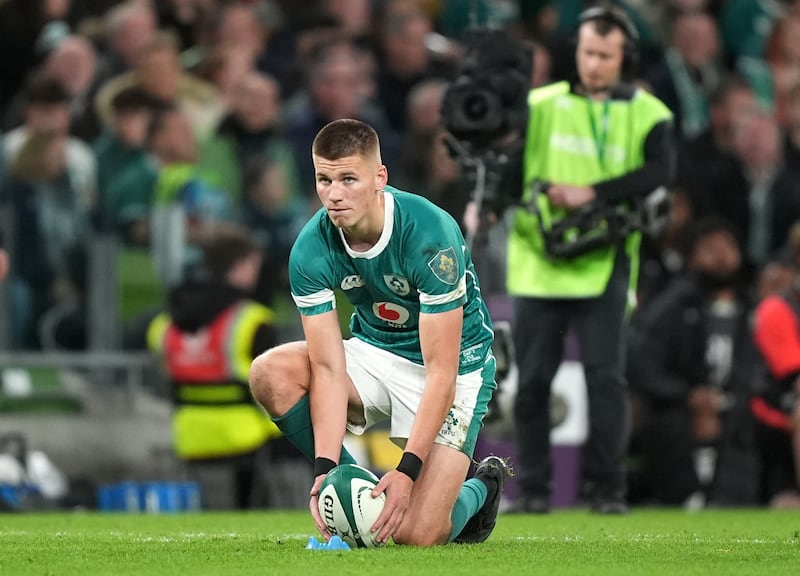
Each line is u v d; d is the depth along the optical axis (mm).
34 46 46312
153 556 17594
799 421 34219
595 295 27531
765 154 46938
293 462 35219
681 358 36906
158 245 38312
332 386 18250
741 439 35812
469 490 19078
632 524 25281
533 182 27578
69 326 38656
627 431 27844
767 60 55406
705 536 21984
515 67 27656
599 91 28234
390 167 46125
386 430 35406
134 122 42219
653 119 27969
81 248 39406
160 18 49375
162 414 35750
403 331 19078
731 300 38406
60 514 30750
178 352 34344
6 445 34000
